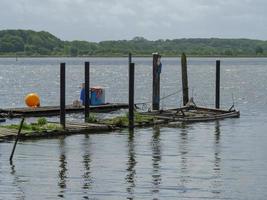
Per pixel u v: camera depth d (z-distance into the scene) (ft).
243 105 294.25
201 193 107.04
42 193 105.60
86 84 195.31
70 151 144.77
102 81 527.40
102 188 109.29
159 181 114.73
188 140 164.45
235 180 116.37
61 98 174.81
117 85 468.75
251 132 182.80
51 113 227.61
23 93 375.86
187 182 114.42
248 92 393.09
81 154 141.28
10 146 149.18
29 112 221.46
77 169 124.57
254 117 226.99
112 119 194.18
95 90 251.39
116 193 106.22
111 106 250.78
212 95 366.63
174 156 139.85
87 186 110.63
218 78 237.45
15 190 107.24
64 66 174.81
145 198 103.40
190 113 220.84
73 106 241.35
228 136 173.58
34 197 103.19
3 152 141.49
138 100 332.39
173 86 460.55
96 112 243.60
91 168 125.70
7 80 536.42
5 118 214.90
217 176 119.44
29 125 174.19
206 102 317.63
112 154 141.79
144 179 116.26
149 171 123.13
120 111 248.93
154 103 224.74
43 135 165.27
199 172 122.72
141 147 152.15
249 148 152.46
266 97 349.41
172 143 158.92
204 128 190.19
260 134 178.70
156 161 133.59
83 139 163.22
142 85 472.03
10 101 318.24
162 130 183.32
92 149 148.25
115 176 118.52
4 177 116.47
